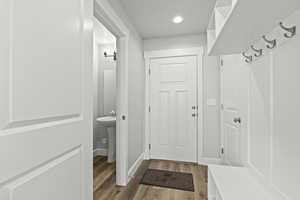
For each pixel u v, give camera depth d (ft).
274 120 3.27
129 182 7.37
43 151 2.19
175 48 10.04
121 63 7.31
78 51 3.02
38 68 2.11
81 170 3.13
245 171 4.53
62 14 2.57
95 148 11.15
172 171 8.52
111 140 10.02
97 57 11.40
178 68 10.11
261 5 2.34
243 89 5.02
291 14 2.66
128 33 7.48
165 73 10.30
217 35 3.63
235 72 5.88
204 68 9.64
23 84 1.90
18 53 1.84
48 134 2.29
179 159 10.05
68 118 2.77
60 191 2.54
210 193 4.75
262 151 3.74
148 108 10.48
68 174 2.74
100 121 9.48
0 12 1.66
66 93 2.67
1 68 1.68
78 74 3.02
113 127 10.02
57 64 2.46
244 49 4.59
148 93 10.50
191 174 8.18
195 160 9.78
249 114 4.55
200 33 9.68
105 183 7.30
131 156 8.08
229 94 6.69
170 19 8.04
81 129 3.11
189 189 6.76
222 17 4.00
